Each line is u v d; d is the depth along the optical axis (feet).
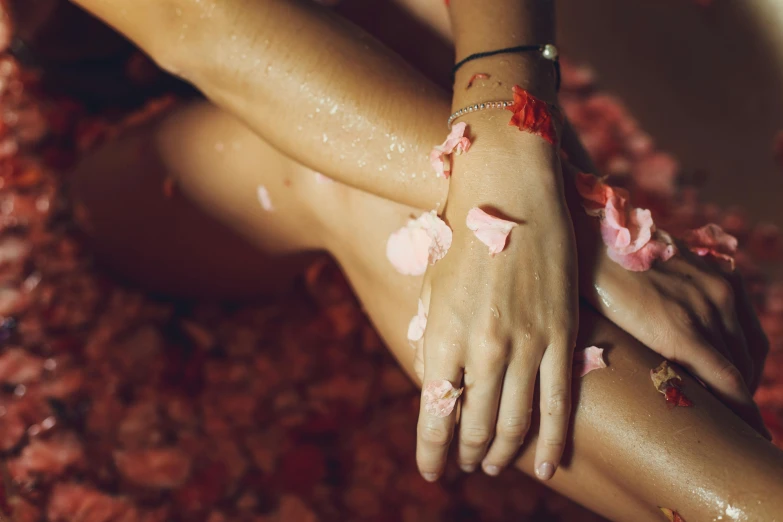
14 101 3.26
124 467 2.52
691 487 1.71
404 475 2.59
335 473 2.61
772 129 3.53
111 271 2.81
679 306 1.87
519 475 2.59
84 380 2.68
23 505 2.42
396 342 2.09
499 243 1.72
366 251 2.07
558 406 1.75
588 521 2.54
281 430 2.66
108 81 3.30
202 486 2.52
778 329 2.92
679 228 3.14
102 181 2.52
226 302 2.86
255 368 2.77
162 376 2.72
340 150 1.89
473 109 1.83
